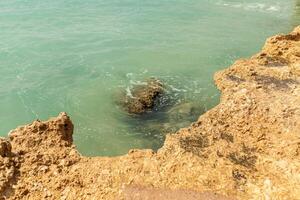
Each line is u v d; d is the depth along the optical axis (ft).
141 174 42.34
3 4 128.16
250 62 67.21
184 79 85.25
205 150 45.11
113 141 65.31
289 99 53.01
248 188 39.99
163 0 136.98
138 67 91.50
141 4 132.36
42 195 40.27
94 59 95.25
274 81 59.16
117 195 39.93
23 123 72.38
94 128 69.05
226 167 42.37
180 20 118.42
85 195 40.27
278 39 71.87
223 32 108.88
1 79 85.92
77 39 105.09
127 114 72.90
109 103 76.84
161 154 44.88
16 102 78.02
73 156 45.27
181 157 43.91
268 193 39.19
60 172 43.04
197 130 49.34
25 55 96.12
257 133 47.50
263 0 137.59
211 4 132.98
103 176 42.29
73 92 81.35
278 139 46.03
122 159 44.80
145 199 39.29
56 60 94.48
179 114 71.72
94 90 81.87
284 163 42.50
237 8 128.77
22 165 43.39
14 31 108.27
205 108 73.46
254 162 43.29
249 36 105.70
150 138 65.51
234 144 46.26
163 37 106.93
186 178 41.47
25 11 122.72
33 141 46.70
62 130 49.06
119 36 107.55
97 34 108.47
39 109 76.18
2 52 96.73
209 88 80.89
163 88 81.35
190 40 104.53
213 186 40.50
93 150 63.31
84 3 132.46
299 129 46.75
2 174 41.34
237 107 52.47
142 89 81.30
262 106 51.72
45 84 84.33
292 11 124.88
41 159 44.32
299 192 38.91
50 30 110.11
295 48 68.39
